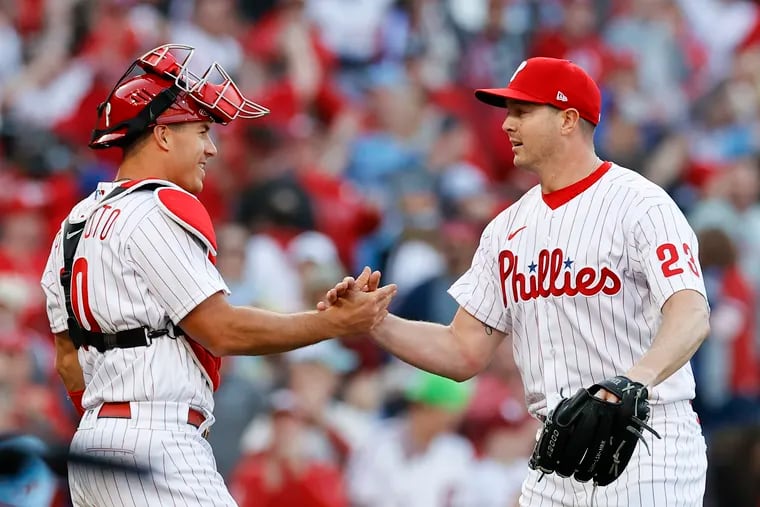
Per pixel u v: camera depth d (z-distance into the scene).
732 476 32.06
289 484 30.23
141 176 18.28
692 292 17.66
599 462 17.27
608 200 18.61
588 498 18.61
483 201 41.75
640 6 57.31
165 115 18.17
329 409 32.25
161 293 17.55
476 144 48.16
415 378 31.36
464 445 31.27
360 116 47.78
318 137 46.16
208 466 17.94
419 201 42.00
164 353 17.69
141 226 17.61
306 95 47.81
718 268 39.16
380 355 35.34
